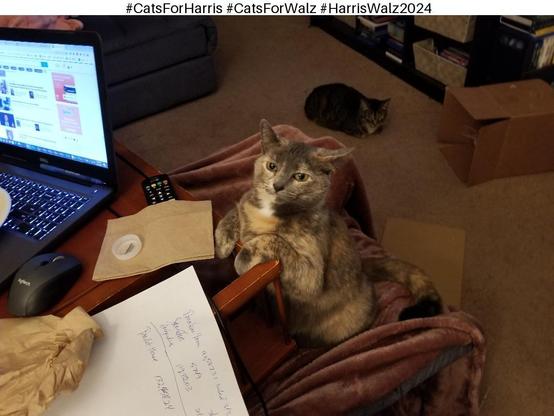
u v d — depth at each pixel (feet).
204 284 3.48
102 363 2.01
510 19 6.60
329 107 7.59
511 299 4.97
